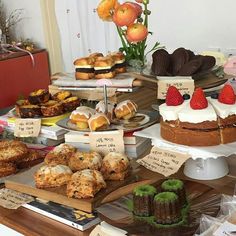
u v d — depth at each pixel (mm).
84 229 1114
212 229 994
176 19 2645
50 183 1247
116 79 1618
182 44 2674
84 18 3096
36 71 3490
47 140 1644
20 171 1448
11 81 3361
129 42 1729
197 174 1260
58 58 3453
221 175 1258
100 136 1414
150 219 1054
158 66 1601
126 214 1087
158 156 1281
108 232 1041
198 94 1202
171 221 1028
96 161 1287
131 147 1421
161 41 2754
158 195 1052
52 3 3295
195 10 2547
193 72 1561
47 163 1368
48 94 1774
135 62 1735
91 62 1659
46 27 3402
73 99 1729
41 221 1178
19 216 1211
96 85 1631
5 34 3643
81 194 1173
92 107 1712
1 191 1340
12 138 1698
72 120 1521
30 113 1688
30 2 3484
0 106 3328
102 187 1207
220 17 2463
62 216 1158
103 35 3020
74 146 1475
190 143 1205
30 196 1286
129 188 1199
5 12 3711
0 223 1217
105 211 1104
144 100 1724
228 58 2051
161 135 1292
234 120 1192
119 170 1257
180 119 1206
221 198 1121
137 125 1453
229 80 1733
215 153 1152
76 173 1218
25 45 3498
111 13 1652
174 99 1250
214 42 2531
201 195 1152
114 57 1691
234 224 1002
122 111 1495
